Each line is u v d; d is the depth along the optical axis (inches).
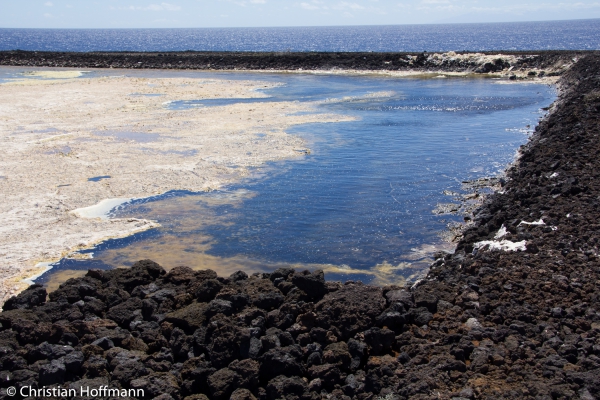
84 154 782.5
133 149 816.9
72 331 320.8
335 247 499.5
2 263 454.3
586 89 1115.3
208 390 280.5
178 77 1974.7
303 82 1806.1
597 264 381.7
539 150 745.0
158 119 1059.9
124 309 350.6
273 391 269.0
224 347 295.9
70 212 567.2
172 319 330.3
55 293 362.9
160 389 273.3
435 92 1534.2
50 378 278.5
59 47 5792.3
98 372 284.8
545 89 1553.9
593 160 647.1
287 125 1021.2
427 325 318.3
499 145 892.0
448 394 256.2
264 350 297.6
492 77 1909.4
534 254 405.7
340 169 739.4
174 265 459.2
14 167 713.0
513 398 247.8
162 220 554.9
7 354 295.1
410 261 474.3
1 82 1716.3
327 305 327.0
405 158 804.0
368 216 574.2
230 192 637.9
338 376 280.2
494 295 344.5
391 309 324.2
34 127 972.6
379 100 1376.7
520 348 284.4
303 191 647.1
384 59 2271.2
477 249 441.7
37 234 511.8
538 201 535.5
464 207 602.5
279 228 539.5
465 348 289.4
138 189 637.3
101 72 2197.3
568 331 301.9
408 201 621.6
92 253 479.5
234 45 6353.3
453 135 963.3
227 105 1253.1
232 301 339.6
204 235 521.3
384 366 278.8
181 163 744.3
